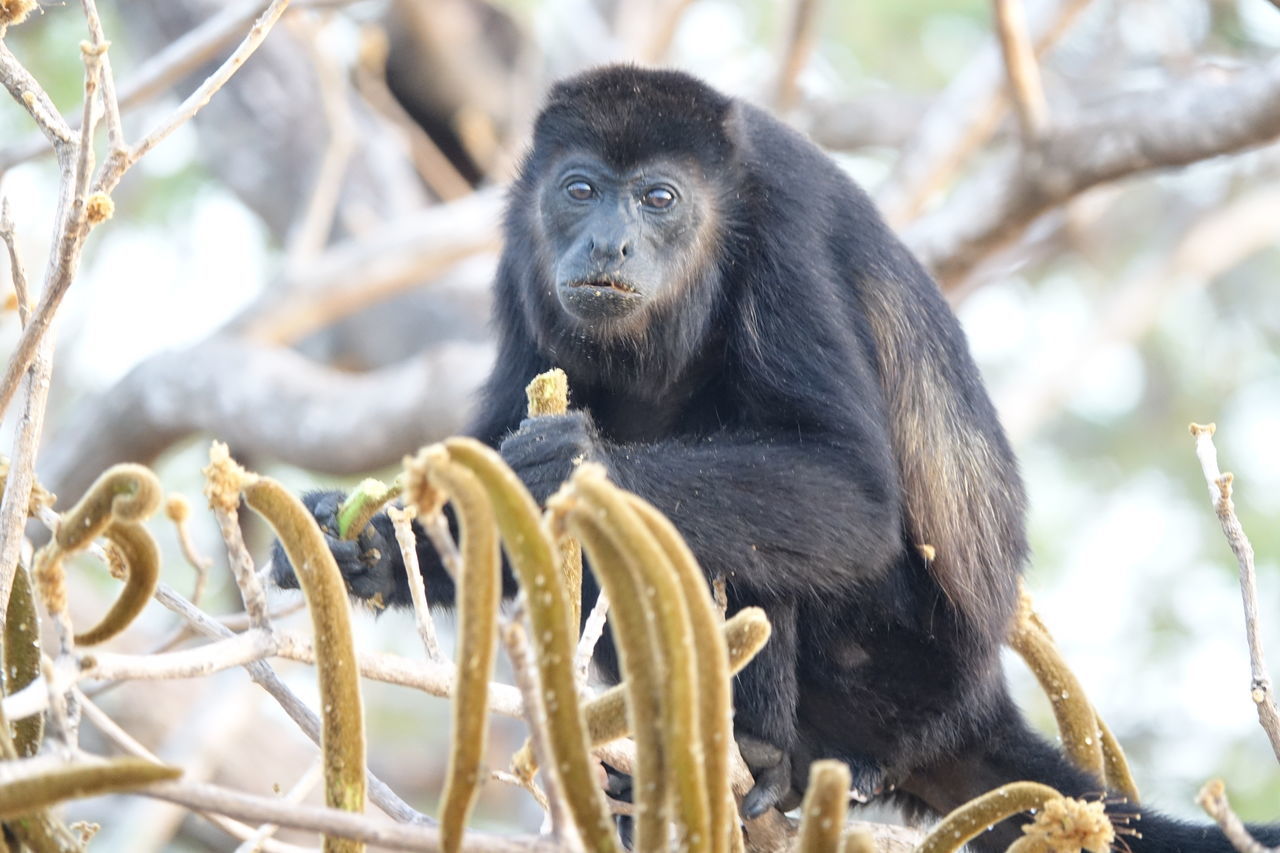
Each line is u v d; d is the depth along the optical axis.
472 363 17.84
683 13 21.45
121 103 12.12
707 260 10.23
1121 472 26.16
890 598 9.80
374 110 22.62
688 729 4.27
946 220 17.50
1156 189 26.23
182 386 19.33
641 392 10.59
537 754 4.39
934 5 25.39
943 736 9.87
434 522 4.31
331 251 20.86
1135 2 22.27
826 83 25.92
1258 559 23.61
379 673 5.38
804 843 4.58
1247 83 15.05
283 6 5.90
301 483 22.81
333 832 4.40
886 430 9.86
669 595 4.24
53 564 4.85
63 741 4.64
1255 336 27.28
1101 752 8.68
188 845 19.92
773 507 8.77
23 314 5.97
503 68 26.33
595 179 10.25
